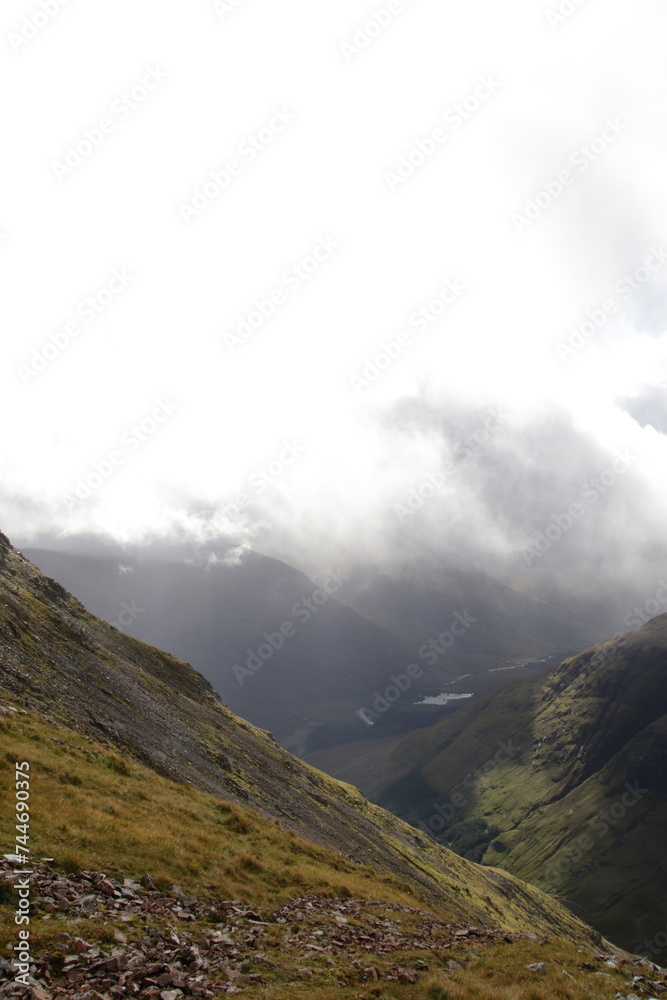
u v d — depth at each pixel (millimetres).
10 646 52312
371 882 45219
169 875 26906
